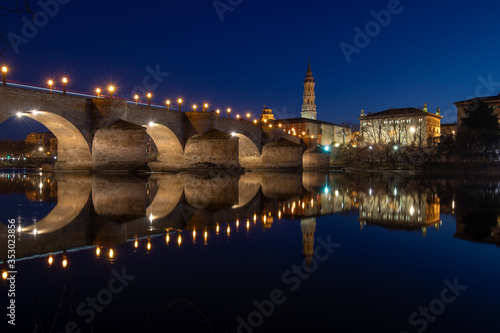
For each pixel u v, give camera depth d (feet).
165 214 43.16
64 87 138.00
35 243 27.84
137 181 102.89
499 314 15.58
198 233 32.19
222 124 216.33
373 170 249.34
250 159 274.77
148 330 14.12
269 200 60.54
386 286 18.79
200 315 15.37
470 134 233.35
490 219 41.52
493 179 135.33
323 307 16.17
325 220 40.27
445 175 171.01
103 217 40.73
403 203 57.41
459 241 29.58
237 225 36.52
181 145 197.47
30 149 493.77
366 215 44.32
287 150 261.65
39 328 14.28
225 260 23.40
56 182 95.86
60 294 17.56
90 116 148.77
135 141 149.48
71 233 31.71
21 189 74.90
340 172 217.15
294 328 14.20
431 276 20.38
